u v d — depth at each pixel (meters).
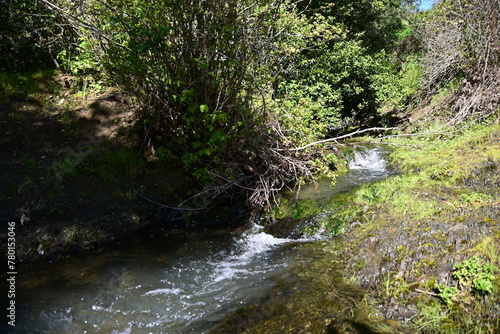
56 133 6.30
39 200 5.08
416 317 3.01
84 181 5.60
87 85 7.33
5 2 7.27
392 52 16.77
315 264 4.03
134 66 5.16
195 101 5.61
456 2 9.84
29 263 4.53
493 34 8.62
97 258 4.65
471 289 3.02
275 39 6.44
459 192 4.86
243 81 5.71
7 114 6.34
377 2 13.91
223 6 5.06
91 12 5.34
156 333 3.23
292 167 6.40
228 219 5.69
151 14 4.86
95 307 3.64
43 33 7.77
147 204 5.64
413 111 11.26
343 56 10.73
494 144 6.35
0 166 5.40
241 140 5.89
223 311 3.45
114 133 6.51
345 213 4.87
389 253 3.76
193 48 5.07
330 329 3.00
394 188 5.32
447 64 9.94
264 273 4.06
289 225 5.18
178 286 3.97
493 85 8.33
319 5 11.69
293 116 6.77
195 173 5.76
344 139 10.10
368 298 3.35
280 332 3.05
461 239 3.56
